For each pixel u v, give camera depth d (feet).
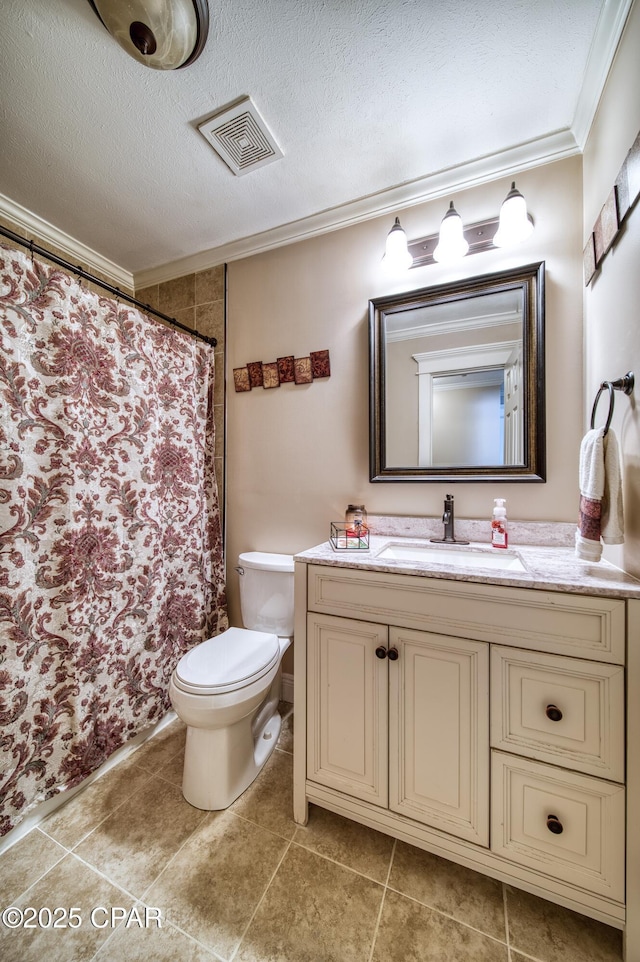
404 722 3.26
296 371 5.56
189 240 5.85
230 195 4.91
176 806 3.95
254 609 5.40
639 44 2.78
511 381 4.36
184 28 2.96
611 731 2.61
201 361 5.96
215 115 3.78
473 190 4.59
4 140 4.02
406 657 3.26
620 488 2.98
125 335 4.64
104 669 4.36
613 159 3.29
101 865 3.34
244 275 6.03
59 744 3.89
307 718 3.69
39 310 3.73
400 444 4.89
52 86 3.47
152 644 4.96
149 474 4.95
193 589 5.68
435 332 4.71
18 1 2.86
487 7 2.94
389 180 4.68
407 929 2.86
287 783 4.30
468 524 4.52
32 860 3.38
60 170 4.46
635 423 2.93
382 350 4.97
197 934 2.83
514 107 3.76
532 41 3.18
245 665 4.17
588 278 3.92
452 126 3.96
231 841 3.56
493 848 2.94
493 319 4.45
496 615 2.94
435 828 3.13
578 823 2.70
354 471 5.25
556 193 4.22
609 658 2.61
